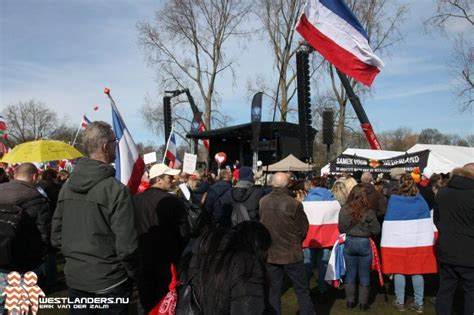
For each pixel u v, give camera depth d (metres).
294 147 19.53
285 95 27.98
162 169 4.90
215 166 21.55
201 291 2.14
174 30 30.06
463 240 4.80
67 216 3.20
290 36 27.88
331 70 29.30
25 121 57.75
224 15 30.27
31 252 4.66
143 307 4.51
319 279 6.75
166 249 4.55
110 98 4.70
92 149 3.25
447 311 5.01
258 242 2.22
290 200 5.14
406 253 5.97
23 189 4.71
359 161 11.94
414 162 11.19
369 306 6.35
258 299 2.08
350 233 5.98
